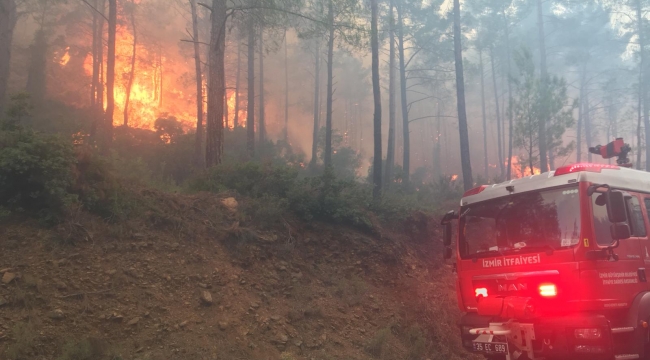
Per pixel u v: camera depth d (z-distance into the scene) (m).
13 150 7.07
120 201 8.36
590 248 6.01
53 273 6.50
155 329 6.52
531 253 6.52
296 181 11.88
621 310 6.14
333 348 7.91
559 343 5.94
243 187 11.21
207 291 7.59
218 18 13.55
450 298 11.05
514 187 7.11
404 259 11.74
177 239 8.37
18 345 5.27
